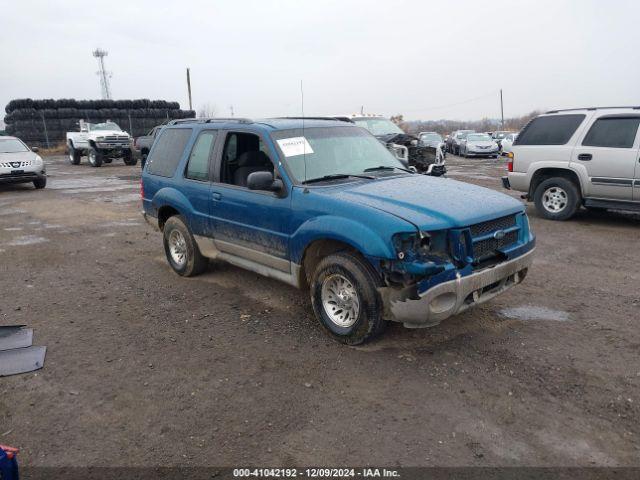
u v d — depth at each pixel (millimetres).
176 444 3115
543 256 7117
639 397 3504
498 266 4102
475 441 3078
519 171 9828
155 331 4781
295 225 4531
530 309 5125
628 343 4328
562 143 9234
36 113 34719
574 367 3932
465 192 4531
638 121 8461
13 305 5531
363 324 4098
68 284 6254
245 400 3576
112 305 5488
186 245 6164
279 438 3150
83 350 4402
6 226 10008
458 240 3861
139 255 7641
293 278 4750
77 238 8875
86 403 3580
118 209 11945
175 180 6090
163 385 3801
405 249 3773
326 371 3943
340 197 4262
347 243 4051
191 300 5590
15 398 3656
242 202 5082
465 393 3596
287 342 4469
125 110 37125
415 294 3715
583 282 5965
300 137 5035
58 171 22375
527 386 3672
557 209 9508
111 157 24531
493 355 4145
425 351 4227
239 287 5973
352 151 5270
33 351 4363
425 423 3264
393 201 4121
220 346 4430
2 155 15336
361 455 2977
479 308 5152
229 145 5516
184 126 6250
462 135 31281
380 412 3393
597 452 2963
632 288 5738
